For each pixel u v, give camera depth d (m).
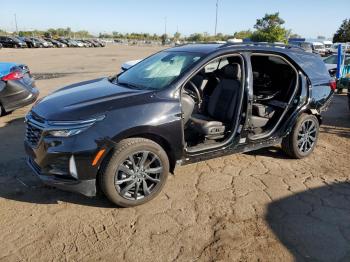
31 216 3.50
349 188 4.34
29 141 3.71
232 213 3.67
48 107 3.68
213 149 4.16
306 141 5.19
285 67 5.10
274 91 5.20
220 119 4.46
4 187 4.04
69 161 3.35
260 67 5.29
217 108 4.53
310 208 3.84
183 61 4.22
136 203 3.70
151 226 3.40
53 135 3.37
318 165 5.03
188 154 3.96
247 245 3.17
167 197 3.94
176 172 4.58
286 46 4.98
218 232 3.35
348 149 5.75
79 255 2.98
